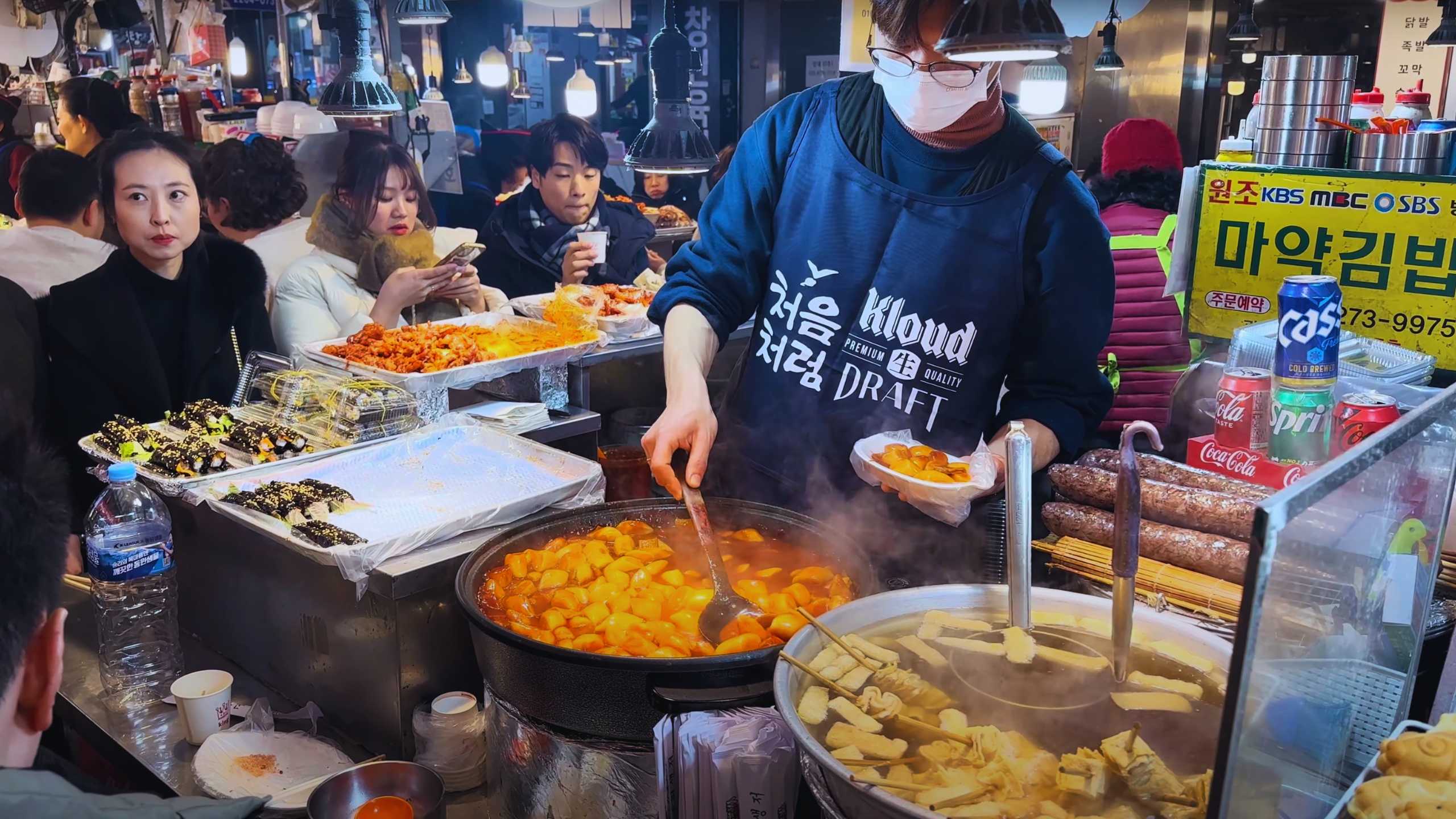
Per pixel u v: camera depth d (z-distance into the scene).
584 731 1.29
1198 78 5.53
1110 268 1.85
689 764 1.15
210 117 4.18
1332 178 1.69
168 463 2.01
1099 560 1.38
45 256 2.76
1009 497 1.11
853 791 0.87
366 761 1.74
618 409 3.41
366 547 1.64
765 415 2.02
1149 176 2.92
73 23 4.57
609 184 5.93
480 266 4.09
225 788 1.56
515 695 1.33
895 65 1.78
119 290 2.70
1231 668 0.68
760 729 1.15
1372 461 0.79
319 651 1.82
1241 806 0.73
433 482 2.00
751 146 2.03
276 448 2.14
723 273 2.02
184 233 2.76
